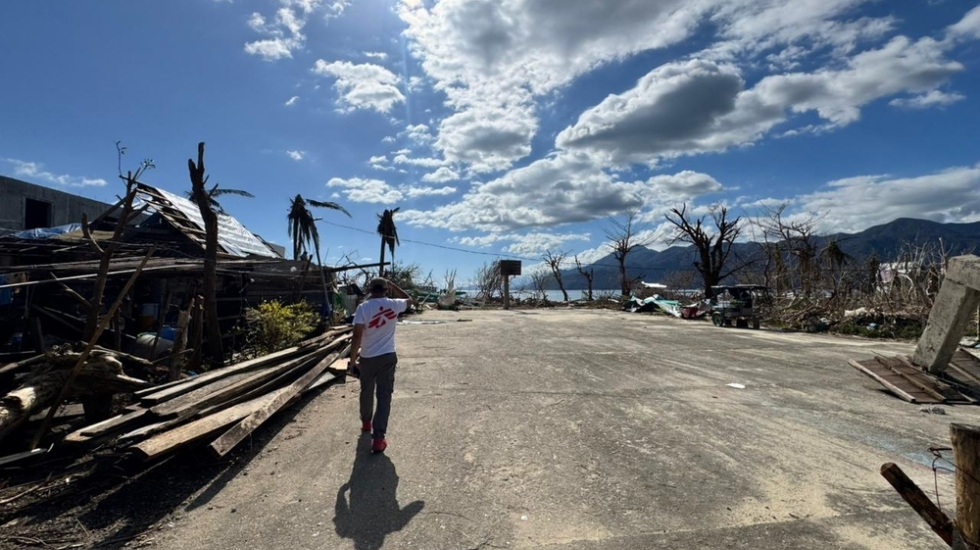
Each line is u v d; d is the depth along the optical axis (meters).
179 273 9.66
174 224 11.69
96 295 5.98
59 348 5.02
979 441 2.35
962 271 7.01
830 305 18.44
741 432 5.55
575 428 5.68
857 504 3.82
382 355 5.08
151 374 7.13
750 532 3.41
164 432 4.30
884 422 5.96
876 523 3.53
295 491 4.07
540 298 44.38
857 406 6.71
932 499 3.88
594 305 37.28
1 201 12.98
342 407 6.57
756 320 18.25
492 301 41.53
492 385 7.98
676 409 6.50
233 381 5.81
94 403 5.24
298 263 14.59
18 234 11.43
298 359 7.61
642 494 3.99
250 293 13.45
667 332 16.77
